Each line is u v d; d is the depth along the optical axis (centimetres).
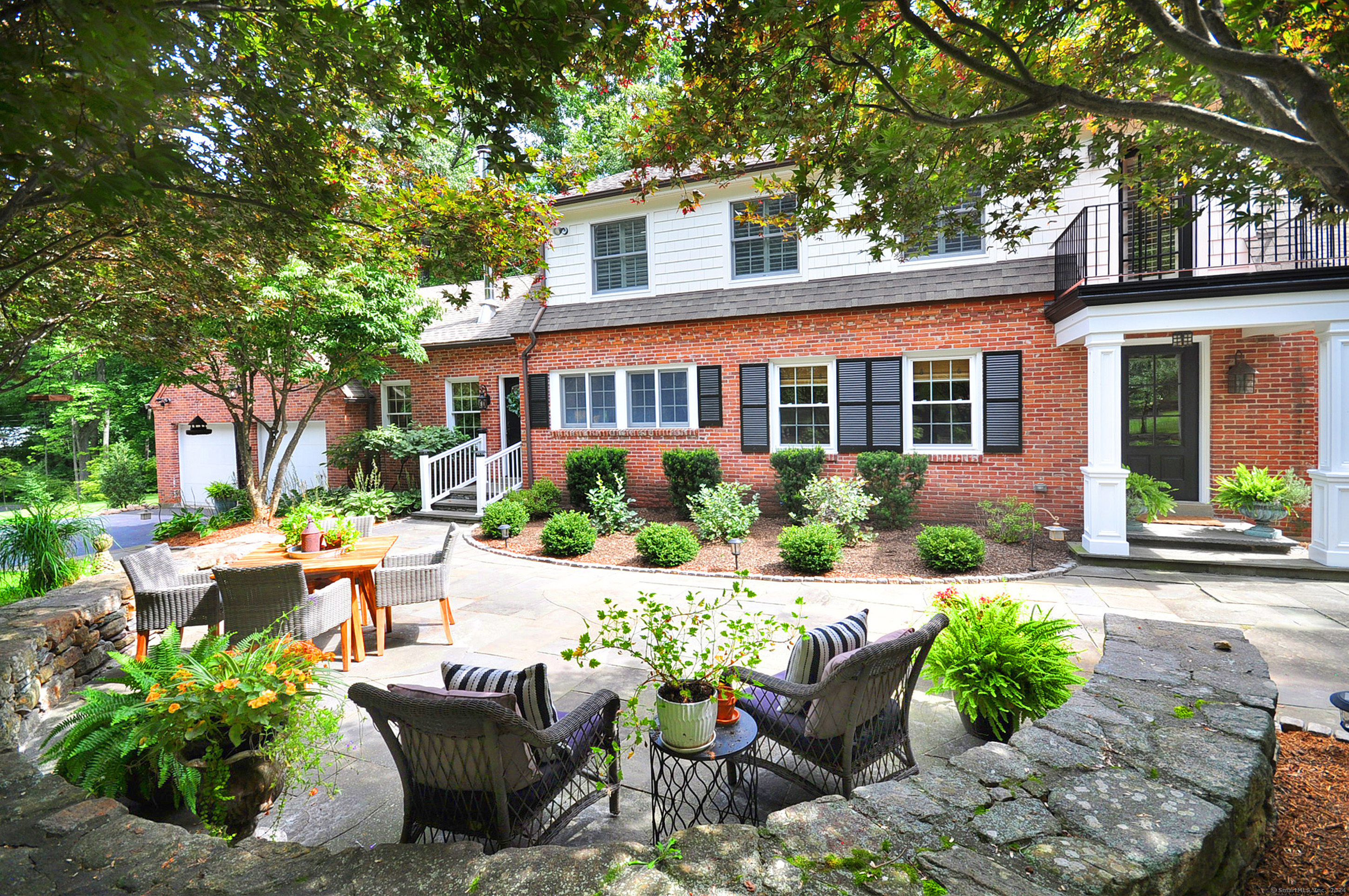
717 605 331
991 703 351
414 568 569
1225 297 722
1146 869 179
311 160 345
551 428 1297
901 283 1017
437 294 1652
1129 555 770
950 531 775
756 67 343
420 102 321
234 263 568
